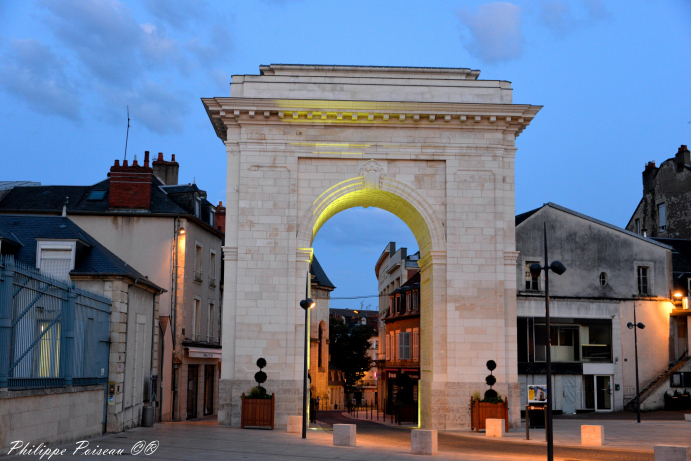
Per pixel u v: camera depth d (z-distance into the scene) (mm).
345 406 73312
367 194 30656
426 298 30938
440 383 28359
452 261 29031
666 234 51281
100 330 22031
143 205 35438
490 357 28516
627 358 37844
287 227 28984
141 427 25812
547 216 38500
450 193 29438
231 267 28875
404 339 50781
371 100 29625
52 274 23859
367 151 29547
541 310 37062
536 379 36375
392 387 52938
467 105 29156
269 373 28000
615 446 20797
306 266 29016
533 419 28422
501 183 29594
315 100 28922
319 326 60938
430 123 29609
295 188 29234
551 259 37969
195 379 37906
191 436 21812
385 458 16859
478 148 29688
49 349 17766
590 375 37156
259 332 28281
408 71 30891
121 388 23219
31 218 25797
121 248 35062
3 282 15094
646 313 38562
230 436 22219
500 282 28984
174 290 34500
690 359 37844
